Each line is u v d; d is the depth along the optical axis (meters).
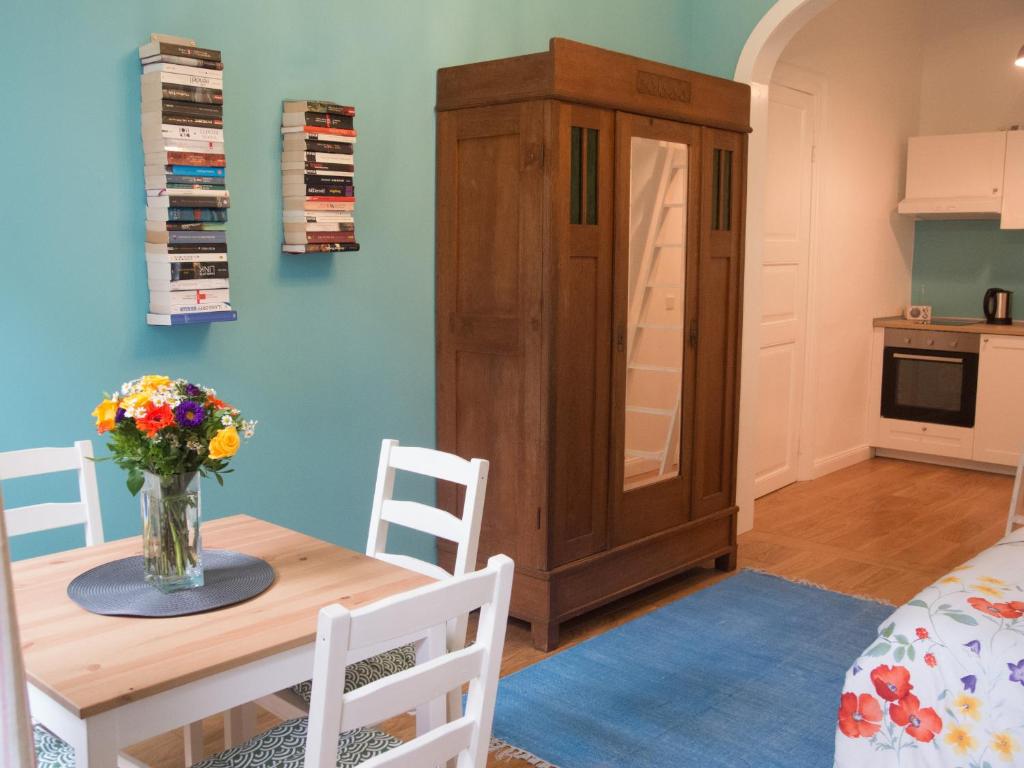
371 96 3.30
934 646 2.02
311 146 3.01
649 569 3.78
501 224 3.34
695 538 4.02
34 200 2.52
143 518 1.87
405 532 3.61
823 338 5.84
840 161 5.75
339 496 3.37
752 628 3.57
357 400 3.39
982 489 5.62
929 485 5.72
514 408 3.38
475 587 1.51
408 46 3.39
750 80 4.40
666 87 3.58
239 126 2.95
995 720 1.92
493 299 3.41
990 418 5.89
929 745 1.98
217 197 2.78
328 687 1.32
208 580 1.93
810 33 5.25
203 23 2.83
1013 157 5.80
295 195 3.05
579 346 3.37
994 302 6.13
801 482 5.81
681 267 3.77
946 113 6.44
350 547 3.44
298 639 1.66
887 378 6.33
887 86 6.11
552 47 3.11
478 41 3.65
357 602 1.83
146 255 2.76
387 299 3.44
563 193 3.23
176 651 1.60
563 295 3.28
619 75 3.37
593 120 3.31
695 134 3.75
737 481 4.55
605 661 3.27
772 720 2.87
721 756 2.66
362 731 1.87
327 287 3.25
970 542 4.63
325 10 3.13
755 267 4.58
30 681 1.50
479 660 1.56
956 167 6.03
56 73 2.53
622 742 2.73
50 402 2.61
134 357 2.77
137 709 1.48
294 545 2.19
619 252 3.46
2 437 2.52
